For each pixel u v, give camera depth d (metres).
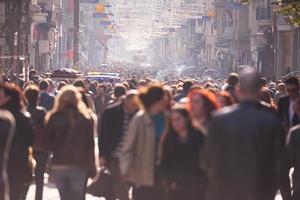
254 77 14.73
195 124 16.80
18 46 67.69
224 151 14.64
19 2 67.94
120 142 21.70
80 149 19.95
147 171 18.36
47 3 129.00
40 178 24.73
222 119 14.64
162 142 16.88
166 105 18.61
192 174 16.66
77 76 59.62
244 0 39.28
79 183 20.08
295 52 95.69
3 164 15.45
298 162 18.80
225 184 14.65
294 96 24.84
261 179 14.62
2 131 15.29
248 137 14.53
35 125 22.58
